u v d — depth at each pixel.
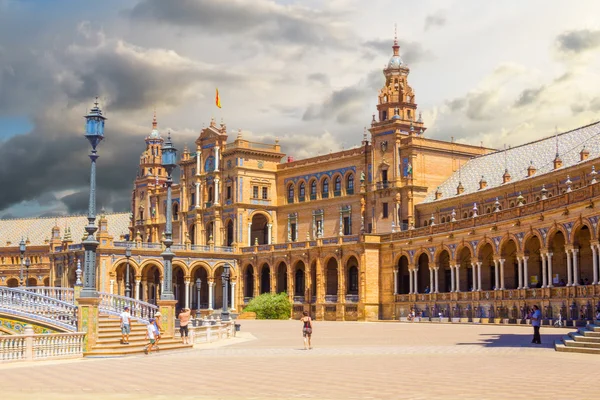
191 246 123.81
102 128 43.06
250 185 130.62
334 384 25.75
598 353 36.44
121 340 45.19
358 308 103.19
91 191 42.75
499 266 78.69
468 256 89.44
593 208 61.44
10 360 37.12
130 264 118.25
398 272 102.06
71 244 123.50
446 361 33.97
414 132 109.12
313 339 56.62
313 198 126.50
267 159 132.88
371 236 103.81
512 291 75.81
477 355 37.25
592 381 25.44
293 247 117.00
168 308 50.16
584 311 63.44
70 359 40.03
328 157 123.56
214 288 131.12
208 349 46.88
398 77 113.94
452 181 107.44
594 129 87.69
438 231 91.12
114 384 26.92
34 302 46.53
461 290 89.12
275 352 42.84
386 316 101.88
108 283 116.62
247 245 129.25
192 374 30.05
